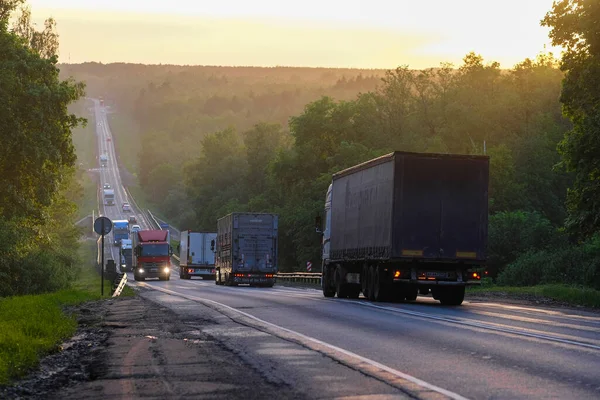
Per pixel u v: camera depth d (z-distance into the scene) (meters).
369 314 34.28
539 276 78.06
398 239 42.94
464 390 14.52
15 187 71.12
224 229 91.81
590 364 18.00
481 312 35.88
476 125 173.75
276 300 47.25
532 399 13.59
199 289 73.50
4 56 69.94
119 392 14.98
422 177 43.22
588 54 53.00
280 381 15.91
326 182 142.25
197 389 15.12
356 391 14.56
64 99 71.12
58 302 45.09
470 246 43.53
